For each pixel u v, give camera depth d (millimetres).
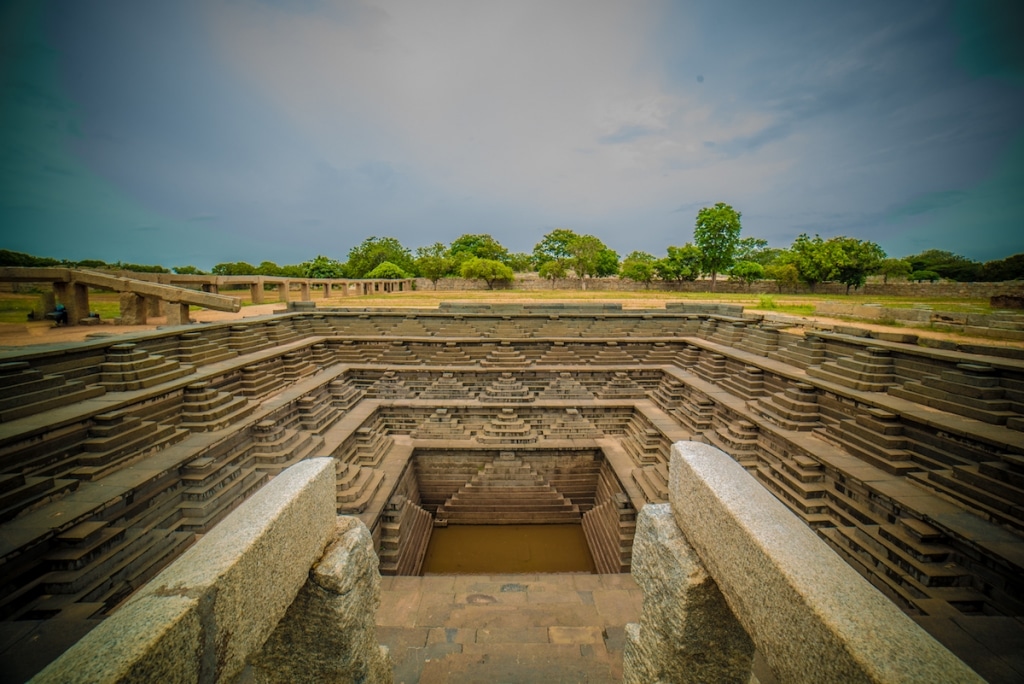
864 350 15781
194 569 2854
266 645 4117
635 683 4461
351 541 4219
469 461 19203
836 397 14570
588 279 61281
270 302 36438
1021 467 9531
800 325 21109
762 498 3283
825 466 12508
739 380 19031
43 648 6633
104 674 2184
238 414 14070
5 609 7336
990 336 16219
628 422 21203
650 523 4246
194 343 16812
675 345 25875
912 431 12094
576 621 9211
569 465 19359
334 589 3820
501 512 18203
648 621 4211
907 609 8641
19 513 8367
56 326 18781
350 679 4098
